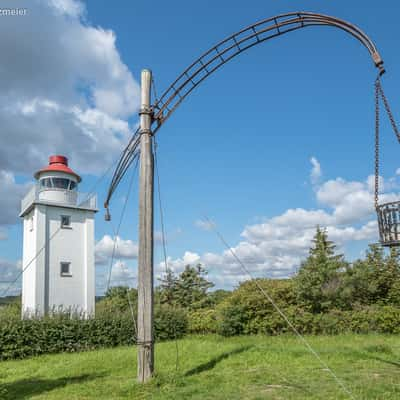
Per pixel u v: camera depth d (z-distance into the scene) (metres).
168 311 21.67
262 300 20.45
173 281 33.69
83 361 13.51
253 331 20.12
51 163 26.77
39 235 23.95
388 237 6.84
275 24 9.32
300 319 19.27
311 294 20.59
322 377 9.66
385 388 8.47
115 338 19.06
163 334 20.70
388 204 6.89
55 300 23.86
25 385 10.19
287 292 21.28
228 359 12.25
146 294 9.53
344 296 20.41
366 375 9.73
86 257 25.48
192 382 9.41
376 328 18.59
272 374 10.07
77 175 26.61
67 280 24.55
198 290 33.03
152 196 9.97
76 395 8.76
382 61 7.62
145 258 9.64
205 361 12.09
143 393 8.55
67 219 25.38
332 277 21.22
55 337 17.59
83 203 25.97
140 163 10.03
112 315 19.62
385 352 12.91
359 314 19.03
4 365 14.46
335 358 11.99
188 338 20.83
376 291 21.23
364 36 8.02
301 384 9.03
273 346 14.88
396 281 21.41
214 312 21.95
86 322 18.56
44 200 24.66
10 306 25.98
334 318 19.09
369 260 22.52
